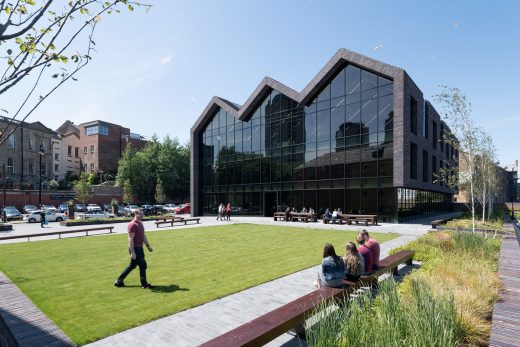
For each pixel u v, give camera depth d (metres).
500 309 4.28
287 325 4.16
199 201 37.56
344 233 17.88
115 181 55.88
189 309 6.03
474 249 8.80
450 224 19.66
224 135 35.59
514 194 91.12
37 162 51.19
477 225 18.48
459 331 3.74
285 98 30.12
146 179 53.25
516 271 6.32
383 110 23.88
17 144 48.22
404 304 4.01
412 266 9.19
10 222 30.05
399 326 3.45
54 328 5.16
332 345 3.24
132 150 55.56
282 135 30.34
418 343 3.11
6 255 11.51
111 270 9.06
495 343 3.30
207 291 7.06
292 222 25.98
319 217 27.36
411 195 26.34
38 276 8.38
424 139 28.17
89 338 4.80
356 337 3.29
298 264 9.81
